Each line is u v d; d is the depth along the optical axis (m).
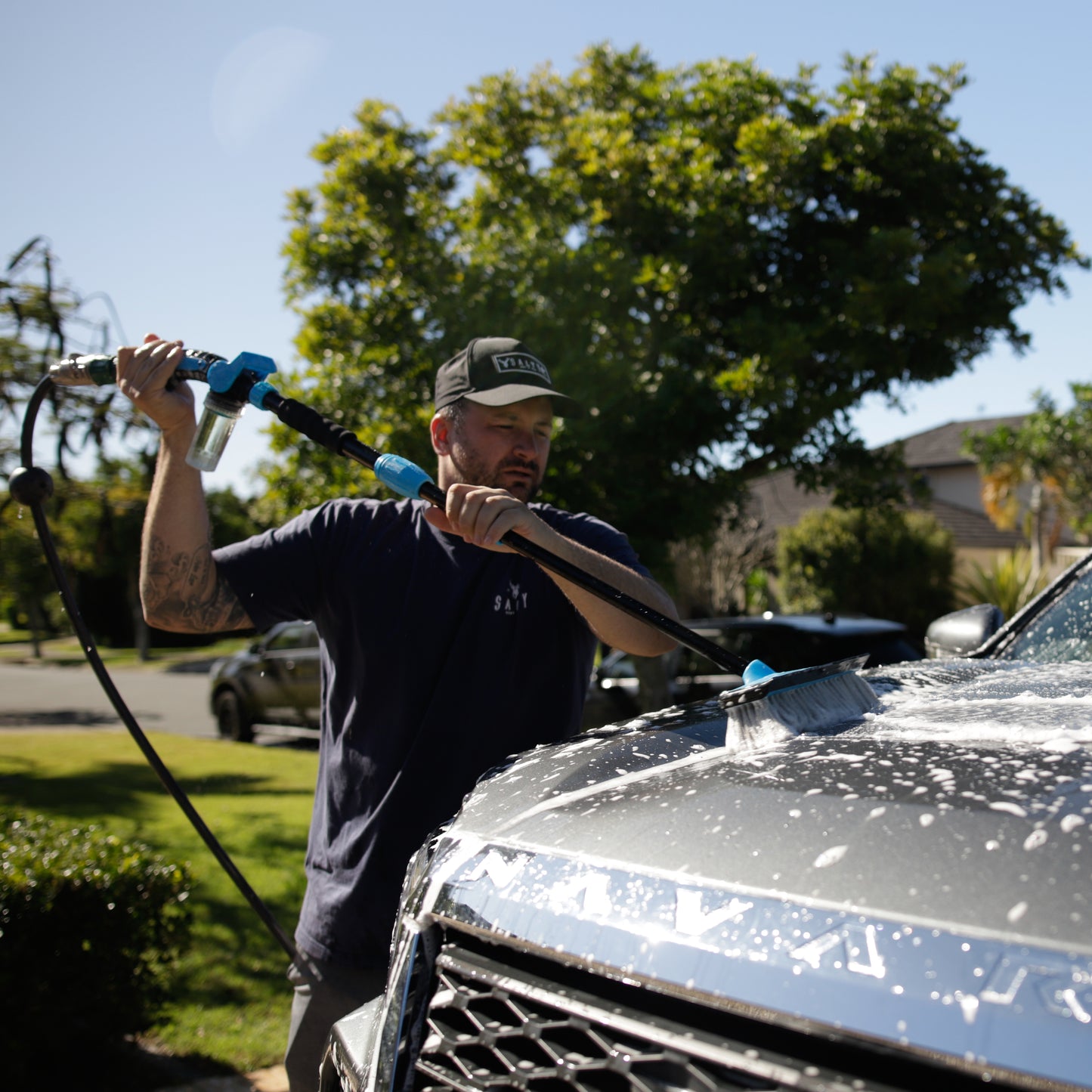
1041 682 1.58
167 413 2.01
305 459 6.61
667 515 6.39
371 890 1.92
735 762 1.25
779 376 6.17
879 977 0.84
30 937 3.26
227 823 6.59
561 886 1.09
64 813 6.93
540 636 2.01
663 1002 0.97
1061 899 0.82
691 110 7.24
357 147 7.21
